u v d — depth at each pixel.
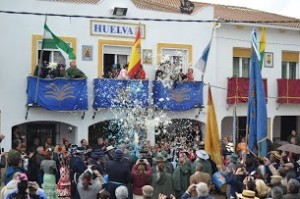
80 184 11.09
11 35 19.09
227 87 23.02
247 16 26.02
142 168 12.49
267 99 24.23
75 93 19.42
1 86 18.89
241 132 24.44
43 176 13.53
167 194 12.70
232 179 12.15
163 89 20.98
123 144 17.05
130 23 21.09
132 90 20.28
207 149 15.69
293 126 26.64
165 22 21.72
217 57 22.88
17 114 19.12
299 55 25.47
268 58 24.41
